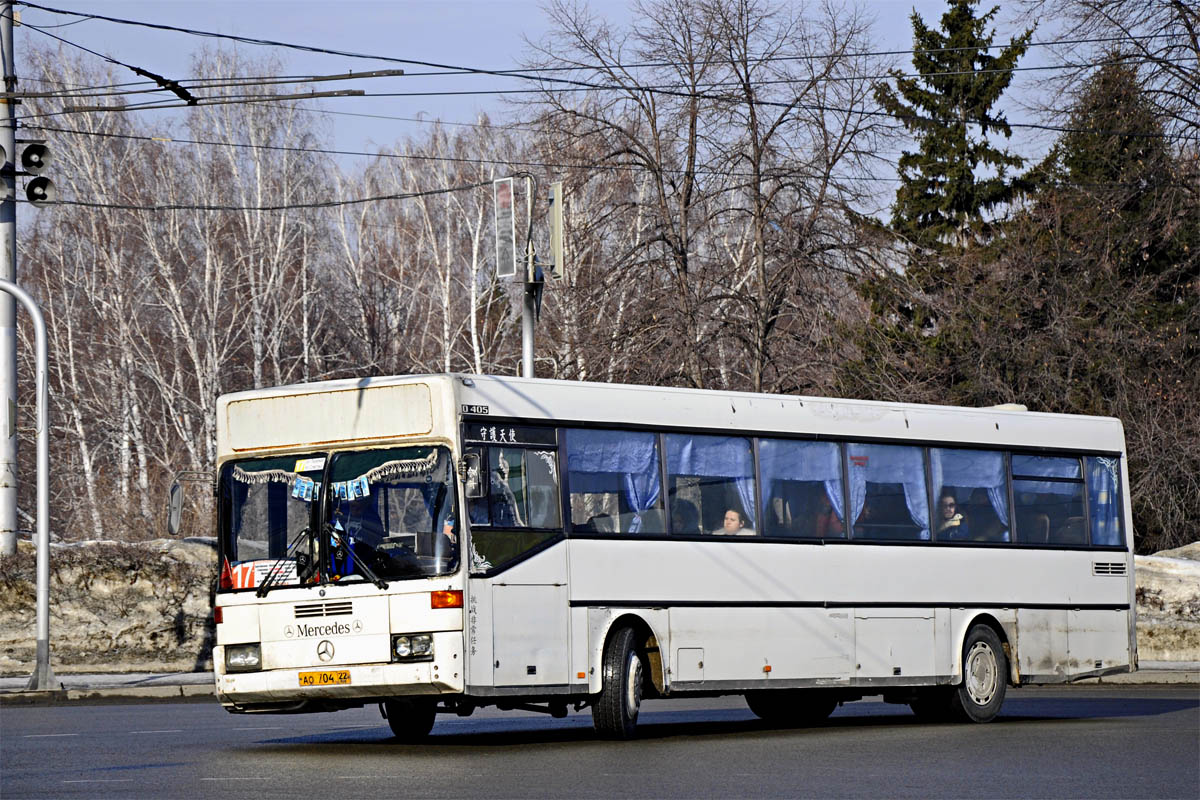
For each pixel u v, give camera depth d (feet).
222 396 99.91
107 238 358.64
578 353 214.69
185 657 178.19
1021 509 127.44
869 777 80.18
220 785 75.56
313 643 94.84
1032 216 284.00
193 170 372.17
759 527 111.14
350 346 407.03
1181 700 152.97
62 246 359.66
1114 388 265.75
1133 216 265.75
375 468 95.81
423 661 92.89
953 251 280.31
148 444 359.25
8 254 175.32
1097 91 254.27
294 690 94.89
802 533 113.60
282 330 363.97
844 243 216.13
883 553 117.60
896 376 226.17
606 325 216.95
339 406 97.09
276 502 97.50
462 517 94.17
